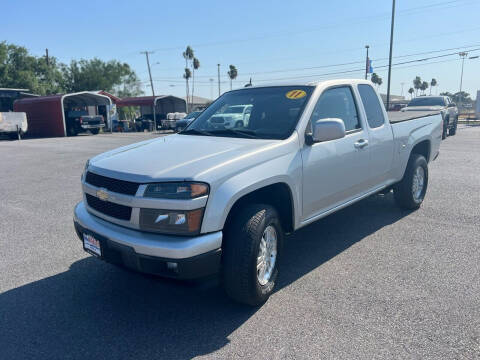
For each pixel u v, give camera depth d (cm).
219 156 330
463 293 356
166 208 296
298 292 368
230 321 324
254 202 364
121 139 2331
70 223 598
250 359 276
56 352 289
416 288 368
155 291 380
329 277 397
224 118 440
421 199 616
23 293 379
